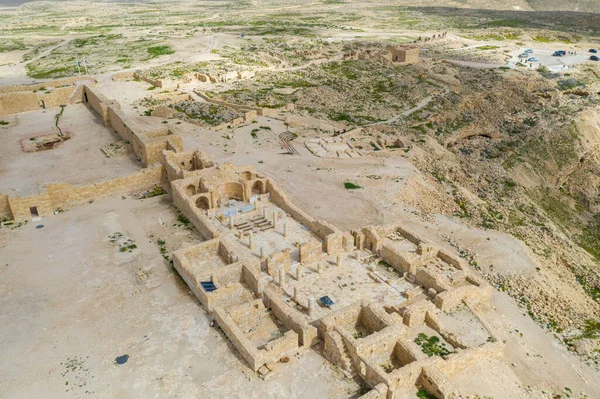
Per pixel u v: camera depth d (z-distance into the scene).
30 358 38.75
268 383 36.41
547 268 63.00
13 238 55.53
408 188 77.31
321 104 121.38
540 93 137.25
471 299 49.44
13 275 49.00
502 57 179.12
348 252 55.19
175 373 37.16
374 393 33.88
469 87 138.62
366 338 37.81
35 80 138.25
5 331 41.62
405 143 98.06
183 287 47.44
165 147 73.12
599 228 89.62
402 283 50.00
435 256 55.47
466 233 67.38
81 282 47.97
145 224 58.69
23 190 66.12
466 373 40.09
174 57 166.38
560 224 87.81
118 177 65.81
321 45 185.75
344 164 85.31
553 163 106.81
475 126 120.00
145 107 109.69
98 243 54.59
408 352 38.16
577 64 168.62
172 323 42.50
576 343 49.25
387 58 163.00
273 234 57.56
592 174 107.62
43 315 43.50
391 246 53.16
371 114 117.81
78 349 39.62
